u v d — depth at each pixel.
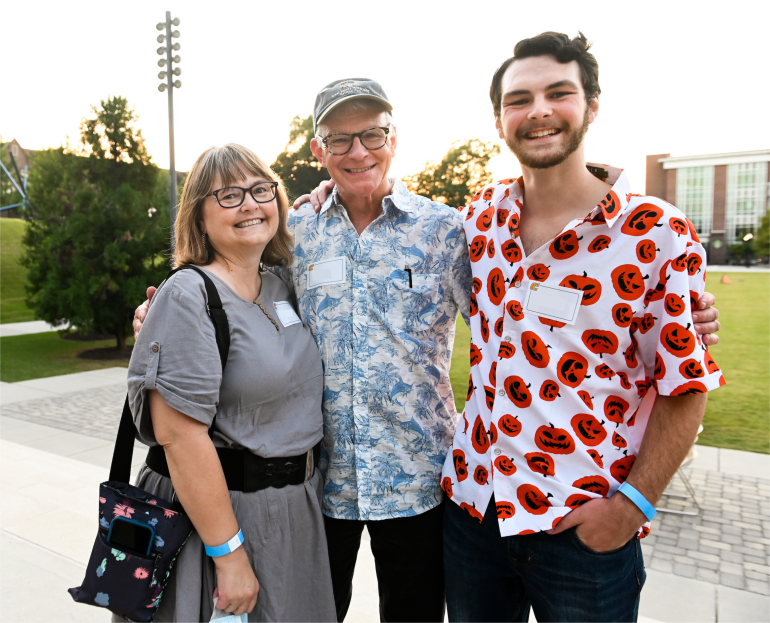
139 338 1.28
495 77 1.39
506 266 1.41
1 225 25.02
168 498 1.35
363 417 1.57
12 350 12.12
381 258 1.60
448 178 34.50
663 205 1.23
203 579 1.33
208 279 1.33
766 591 2.95
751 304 18.52
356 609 2.30
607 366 1.28
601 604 1.26
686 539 3.63
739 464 5.05
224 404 1.34
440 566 1.66
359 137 1.54
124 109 11.27
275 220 1.47
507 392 1.35
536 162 1.30
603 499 1.26
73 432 5.97
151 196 11.60
